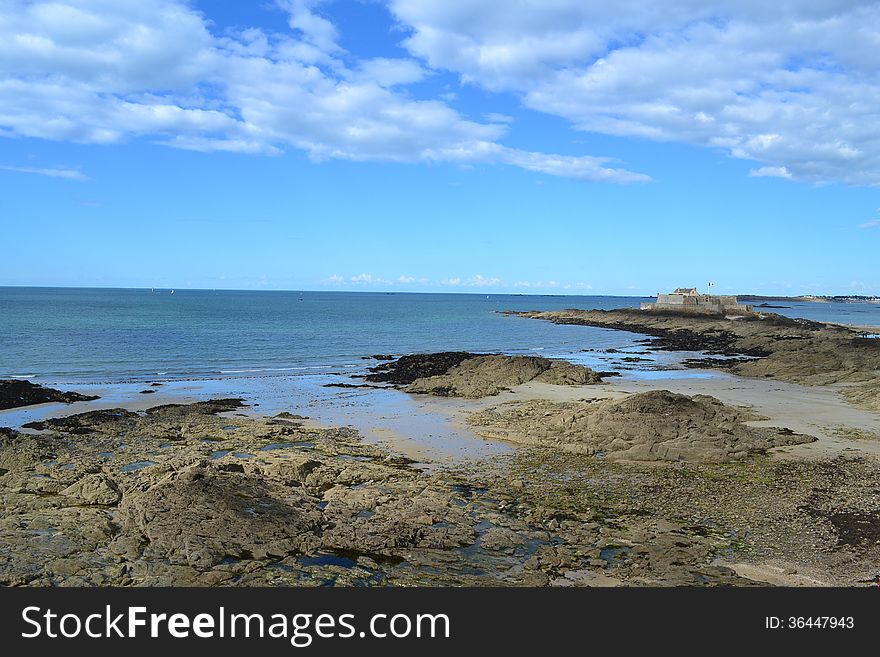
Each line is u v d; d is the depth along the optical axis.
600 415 28.23
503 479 22.03
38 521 16.84
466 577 14.70
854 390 39.72
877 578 14.62
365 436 28.22
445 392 40.00
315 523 17.17
